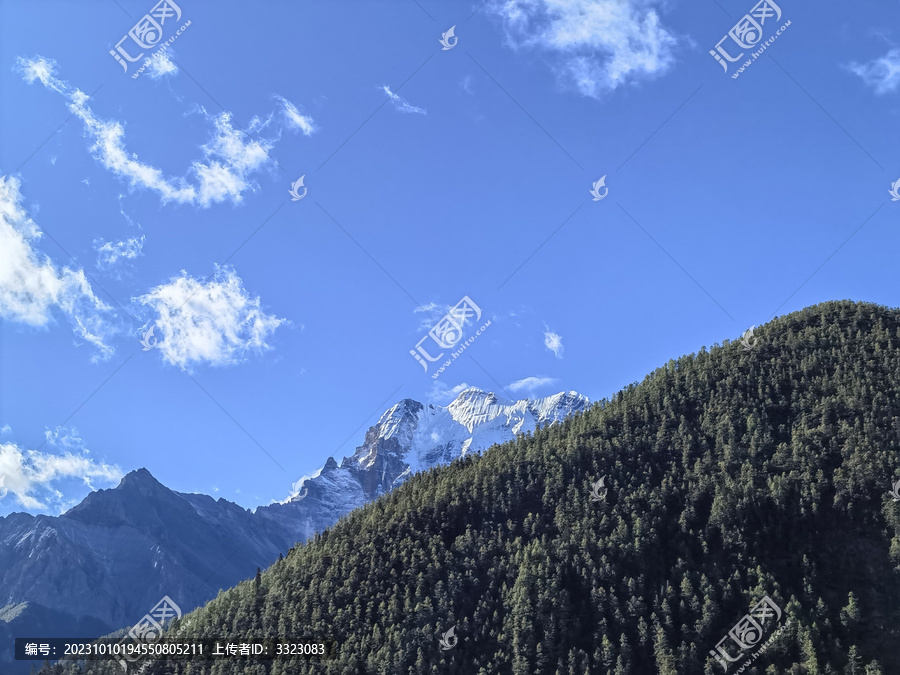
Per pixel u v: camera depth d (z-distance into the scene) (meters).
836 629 173.25
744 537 194.88
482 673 185.50
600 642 183.88
